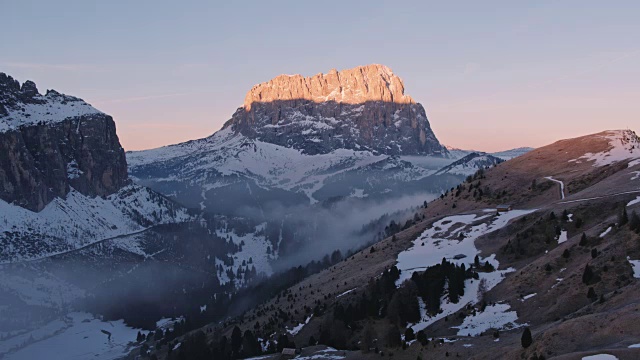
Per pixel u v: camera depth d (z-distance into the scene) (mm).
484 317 164250
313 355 177500
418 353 155125
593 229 183875
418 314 184375
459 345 148875
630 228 166500
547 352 113000
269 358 187000
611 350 100438
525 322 151625
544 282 167625
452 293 184250
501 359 123000
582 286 152250
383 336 180125
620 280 146625
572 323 117312
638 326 107312
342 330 190750
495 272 195625
